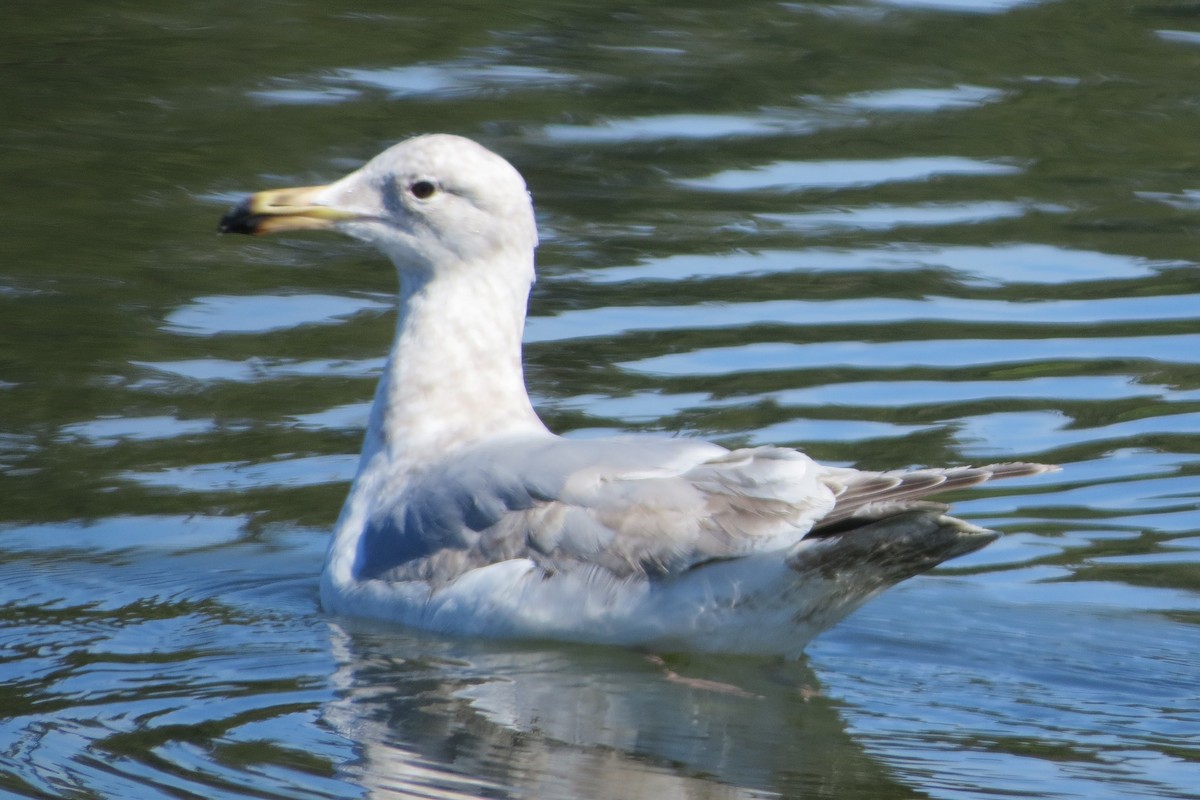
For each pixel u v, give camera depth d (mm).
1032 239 17672
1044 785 8664
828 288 16438
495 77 21906
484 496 10398
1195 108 21516
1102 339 15430
